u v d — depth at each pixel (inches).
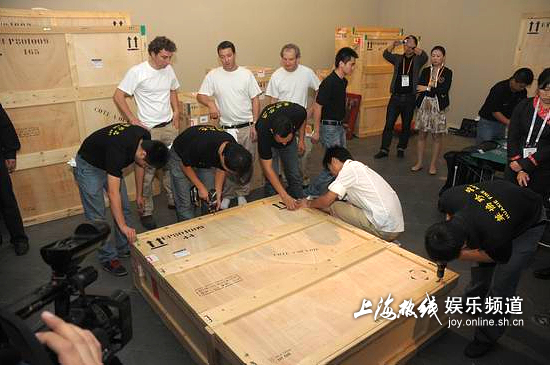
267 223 100.0
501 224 62.3
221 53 132.1
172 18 181.2
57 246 29.1
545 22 154.6
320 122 148.6
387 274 78.9
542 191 101.6
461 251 62.0
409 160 193.2
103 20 131.4
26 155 121.3
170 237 92.7
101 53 126.3
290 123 98.3
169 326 82.2
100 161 91.9
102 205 99.3
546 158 97.5
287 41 224.1
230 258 84.1
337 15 242.2
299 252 86.7
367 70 222.4
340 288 74.7
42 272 103.3
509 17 211.5
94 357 21.1
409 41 180.9
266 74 158.2
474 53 229.5
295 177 126.2
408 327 73.1
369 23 261.9
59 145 126.6
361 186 97.0
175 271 78.7
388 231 97.5
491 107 147.0
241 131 140.6
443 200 70.4
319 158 192.4
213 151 93.0
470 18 226.7
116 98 123.4
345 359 61.6
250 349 60.2
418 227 127.6
